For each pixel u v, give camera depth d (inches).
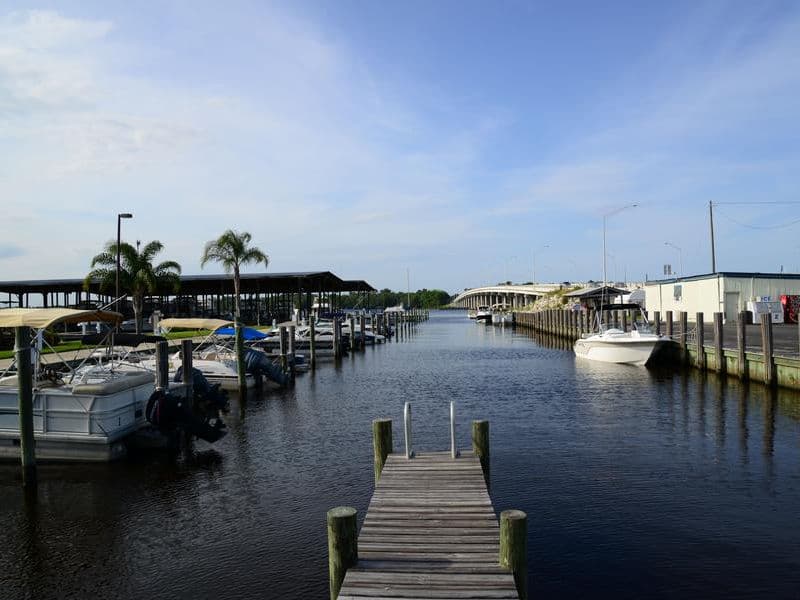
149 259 1818.4
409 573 286.7
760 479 528.4
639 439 677.9
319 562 383.6
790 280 1852.9
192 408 762.8
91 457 599.8
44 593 352.5
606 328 1841.8
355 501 494.3
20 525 451.2
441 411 883.4
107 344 787.4
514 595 264.8
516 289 5890.8
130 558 394.0
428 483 410.0
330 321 2251.5
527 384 1157.7
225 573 370.9
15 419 600.4
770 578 349.7
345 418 844.0
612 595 334.0
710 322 1866.4
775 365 932.0
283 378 1172.5
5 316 601.3
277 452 652.1
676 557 378.3
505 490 509.4
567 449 639.8
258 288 2945.4
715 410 826.8
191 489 528.4
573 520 440.8
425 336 3129.9
